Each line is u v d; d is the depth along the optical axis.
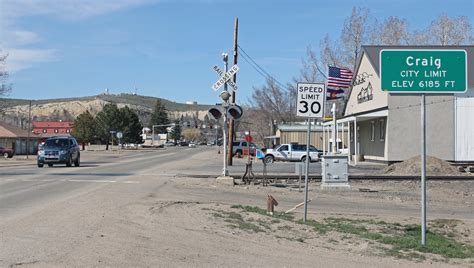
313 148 46.59
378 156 40.91
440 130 36.78
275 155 46.12
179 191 19.58
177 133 179.25
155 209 13.75
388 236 10.98
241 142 58.09
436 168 30.50
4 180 23.41
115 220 11.86
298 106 11.98
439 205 17.20
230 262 8.24
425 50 9.66
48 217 12.23
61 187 20.08
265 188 21.28
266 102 79.38
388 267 8.24
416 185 23.94
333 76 40.19
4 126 83.94
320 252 9.21
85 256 8.32
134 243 9.40
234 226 11.48
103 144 114.56
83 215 12.56
